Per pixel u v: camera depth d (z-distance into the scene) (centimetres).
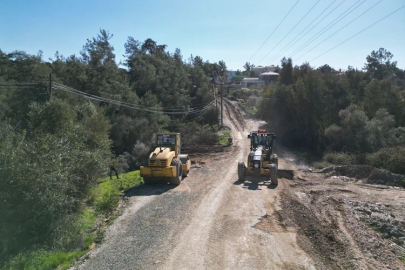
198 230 924
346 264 714
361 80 3347
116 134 3412
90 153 1162
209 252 780
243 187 1463
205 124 5078
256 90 7069
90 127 1772
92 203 1209
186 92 5528
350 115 2456
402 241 863
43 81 2552
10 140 877
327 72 3644
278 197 1287
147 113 3888
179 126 4475
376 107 2791
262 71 11719
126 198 1308
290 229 930
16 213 809
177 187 1474
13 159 821
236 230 918
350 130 2431
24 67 3106
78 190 1095
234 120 5078
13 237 792
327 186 1551
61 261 771
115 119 3519
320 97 3200
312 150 3038
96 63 3809
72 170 1033
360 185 1582
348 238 868
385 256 762
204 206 1157
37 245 818
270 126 3931
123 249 819
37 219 836
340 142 2498
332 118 2978
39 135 1027
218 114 4972
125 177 1784
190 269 701
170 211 1107
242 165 1582
